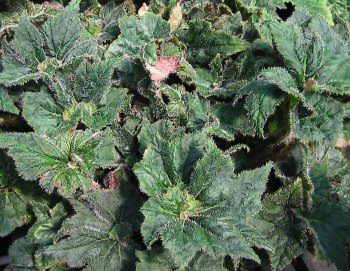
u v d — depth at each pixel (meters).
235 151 0.61
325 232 0.57
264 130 0.62
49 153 0.53
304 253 0.61
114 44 0.65
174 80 0.66
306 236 0.58
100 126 0.56
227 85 0.65
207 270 0.52
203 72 0.67
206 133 0.57
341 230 0.57
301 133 0.55
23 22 0.58
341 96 0.59
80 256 0.54
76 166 0.54
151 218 0.48
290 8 0.84
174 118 0.61
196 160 0.52
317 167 0.61
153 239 0.47
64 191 0.52
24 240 0.59
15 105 0.62
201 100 0.64
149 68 0.62
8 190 0.62
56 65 0.59
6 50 0.59
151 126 0.58
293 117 0.56
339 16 0.85
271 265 0.56
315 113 0.56
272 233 0.57
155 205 0.49
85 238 0.55
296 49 0.58
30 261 0.59
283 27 0.58
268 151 0.63
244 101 0.62
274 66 0.62
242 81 0.64
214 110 0.63
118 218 0.57
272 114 0.60
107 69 0.57
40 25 0.67
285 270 0.62
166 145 0.53
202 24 0.66
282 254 0.57
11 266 0.59
